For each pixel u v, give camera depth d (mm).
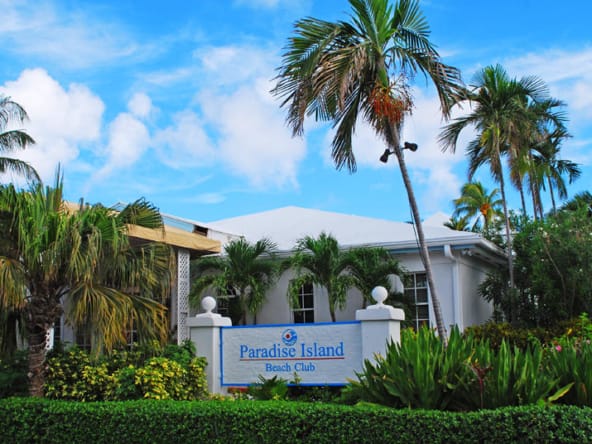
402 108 11875
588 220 16328
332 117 12539
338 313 15383
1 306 8625
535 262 16219
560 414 5930
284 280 15984
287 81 12117
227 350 10625
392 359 7402
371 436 6547
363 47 11766
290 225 18609
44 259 8391
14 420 8109
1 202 8570
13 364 9945
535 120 19359
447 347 7258
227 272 14578
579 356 7312
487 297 17000
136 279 9297
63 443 7836
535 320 16453
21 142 23547
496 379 6793
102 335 8500
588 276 15406
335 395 9750
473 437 6121
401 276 14383
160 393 9242
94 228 8586
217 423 7227
